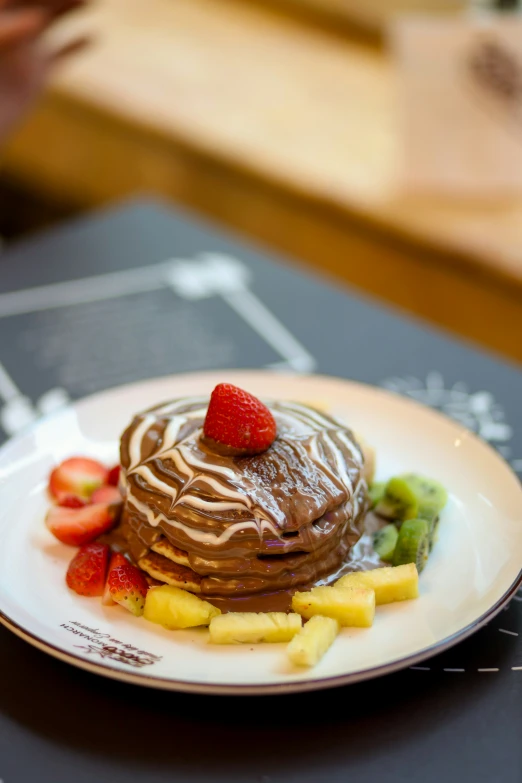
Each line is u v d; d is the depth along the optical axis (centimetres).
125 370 83
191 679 52
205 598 58
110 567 61
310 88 171
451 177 136
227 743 53
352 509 61
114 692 55
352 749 53
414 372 83
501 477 66
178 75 172
